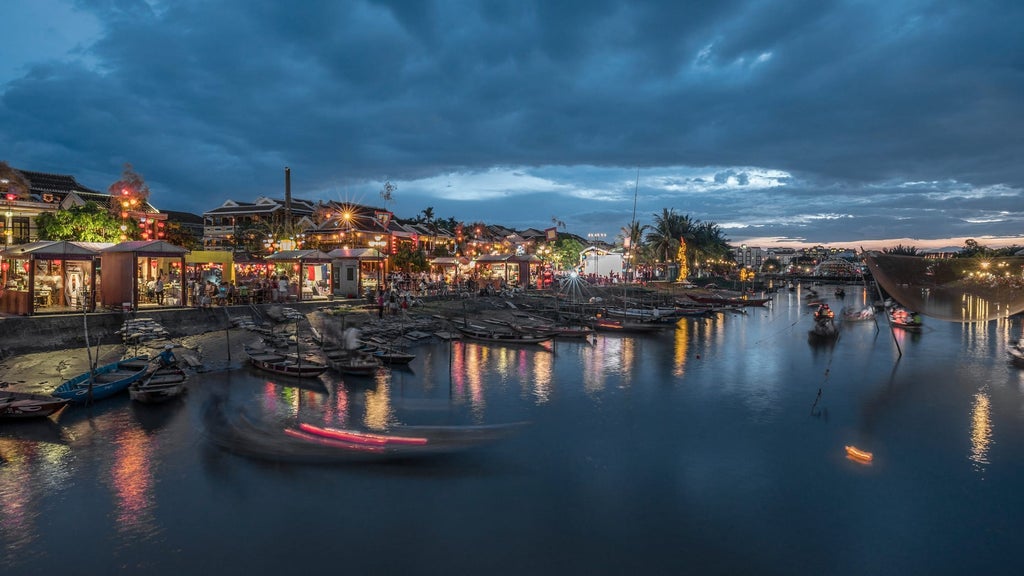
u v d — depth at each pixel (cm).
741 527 1606
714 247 11962
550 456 2100
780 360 4134
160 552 1401
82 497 1658
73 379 2525
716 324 6512
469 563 1395
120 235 4606
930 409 2802
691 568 1404
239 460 1931
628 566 1403
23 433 2120
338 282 5241
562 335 4872
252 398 2603
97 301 3756
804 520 1656
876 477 1958
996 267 3362
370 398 2744
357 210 9212
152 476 1797
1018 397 3052
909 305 3616
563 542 1505
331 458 1959
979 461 2108
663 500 1762
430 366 3581
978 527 1628
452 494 1761
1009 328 6022
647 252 11138
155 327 3369
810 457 2138
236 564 1362
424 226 10738
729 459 2109
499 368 3600
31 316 3050
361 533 1512
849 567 1428
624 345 4738
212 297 4181
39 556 1374
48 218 4644
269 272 5547
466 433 2241
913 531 1605
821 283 17438
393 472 1886
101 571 1322
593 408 2755
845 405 2866
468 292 6162
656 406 2814
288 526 1534
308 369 2973
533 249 12012
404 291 5372
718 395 3050
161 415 2330
